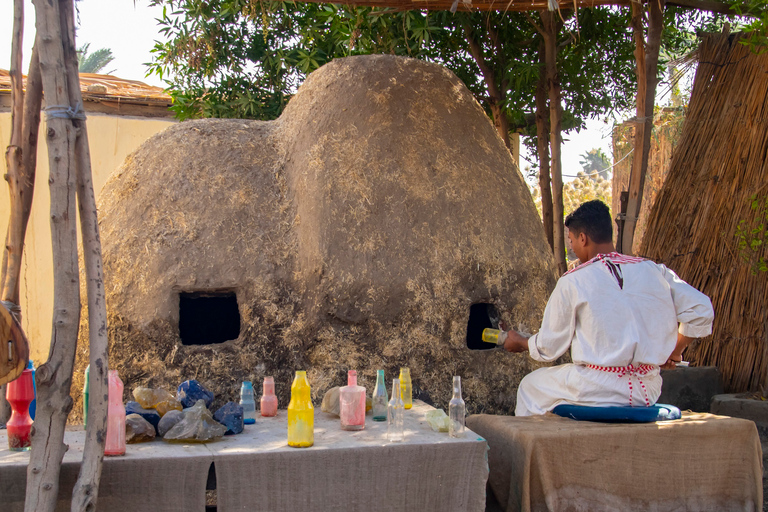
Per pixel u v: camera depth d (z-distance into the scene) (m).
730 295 5.13
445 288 3.64
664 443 2.85
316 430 2.86
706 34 5.83
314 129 3.85
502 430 2.90
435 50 6.13
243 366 3.47
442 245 3.68
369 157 3.73
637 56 4.99
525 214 4.09
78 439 2.67
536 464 2.71
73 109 2.36
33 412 2.77
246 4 5.09
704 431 2.88
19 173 3.04
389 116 3.84
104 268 3.52
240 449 2.51
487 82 6.09
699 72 5.84
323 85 4.01
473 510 2.64
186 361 3.41
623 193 5.27
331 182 3.67
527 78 5.61
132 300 3.44
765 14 4.55
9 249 3.05
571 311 3.12
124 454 2.43
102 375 2.34
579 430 2.78
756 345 4.97
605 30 6.18
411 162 3.77
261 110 5.79
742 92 5.41
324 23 5.53
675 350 3.24
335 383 3.50
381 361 3.55
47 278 6.65
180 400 2.93
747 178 5.16
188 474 2.41
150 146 3.89
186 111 5.94
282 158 3.91
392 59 4.05
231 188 3.71
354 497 2.54
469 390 3.68
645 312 3.04
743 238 5.00
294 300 3.57
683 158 5.72
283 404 3.46
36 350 6.66
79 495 2.20
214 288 3.49
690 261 5.39
